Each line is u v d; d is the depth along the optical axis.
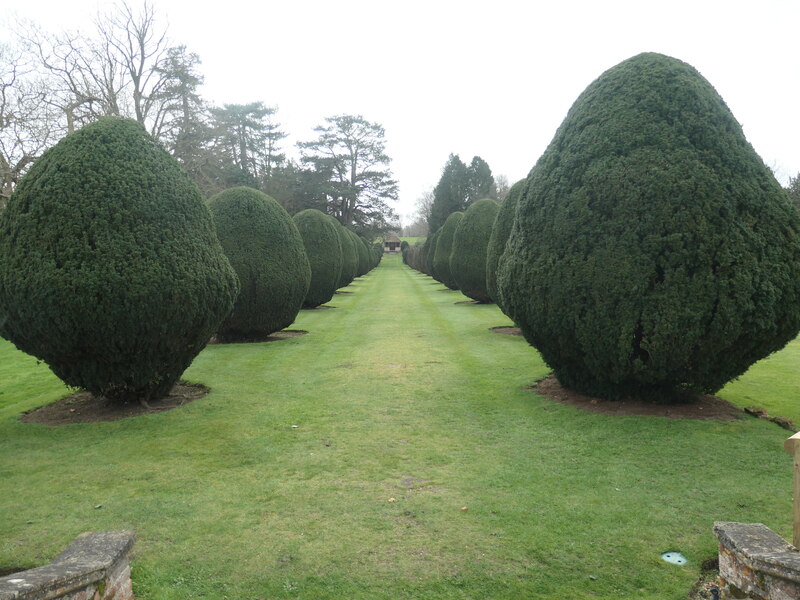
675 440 5.75
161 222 6.93
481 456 5.50
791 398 7.66
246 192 12.98
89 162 6.77
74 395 8.16
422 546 3.78
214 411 7.14
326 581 3.39
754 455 5.32
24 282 6.30
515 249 7.60
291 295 13.05
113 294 6.39
